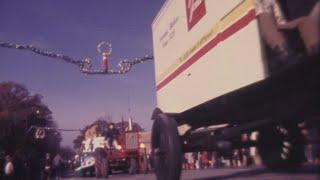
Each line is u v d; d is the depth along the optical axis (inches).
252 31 189.9
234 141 259.6
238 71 205.5
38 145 2086.6
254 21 187.5
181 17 294.2
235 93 214.1
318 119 161.6
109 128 751.1
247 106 223.5
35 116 2659.9
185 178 340.5
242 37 200.2
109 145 772.0
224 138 234.4
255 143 261.0
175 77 314.0
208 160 730.2
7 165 674.2
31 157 898.7
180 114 264.7
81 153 987.3
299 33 152.3
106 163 661.9
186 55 286.4
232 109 237.3
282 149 259.6
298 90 171.8
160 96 358.3
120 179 536.1
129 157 820.6
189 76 280.8
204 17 249.1
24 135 2066.9
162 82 350.6
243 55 199.6
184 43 289.0
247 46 195.3
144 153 823.7
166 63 337.7
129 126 855.1
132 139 821.9
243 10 199.3
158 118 258.7
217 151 244.4
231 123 277.3
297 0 152.4
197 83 265.6
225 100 228.7
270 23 172.4
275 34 168.6
